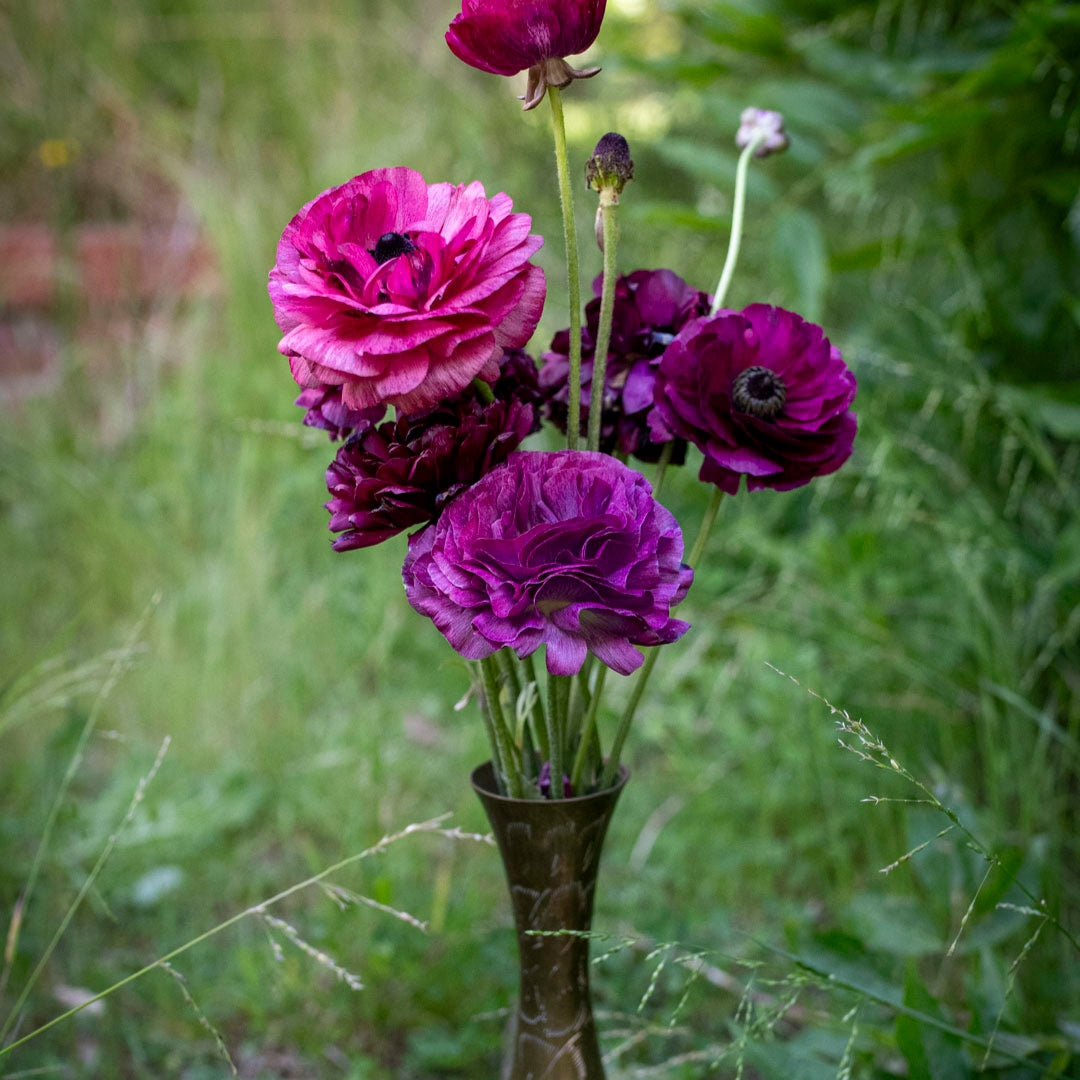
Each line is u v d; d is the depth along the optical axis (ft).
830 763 4.32
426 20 8.94
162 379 7.43
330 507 2.71
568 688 2.93
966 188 5.07
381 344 2.55
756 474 2.73
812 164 5.07
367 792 4.30
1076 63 4.35
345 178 7.58
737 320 2.79
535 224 6.98
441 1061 3.56
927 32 5.19
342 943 3.83
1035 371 4.91
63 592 5.96
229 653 5.22
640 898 4.01
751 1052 3.24
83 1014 3.75
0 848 4.09
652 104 8.42
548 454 2.66
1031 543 4.36
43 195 8.59
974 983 3.39
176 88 9.18
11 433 6.75
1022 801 3.81
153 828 4.16
